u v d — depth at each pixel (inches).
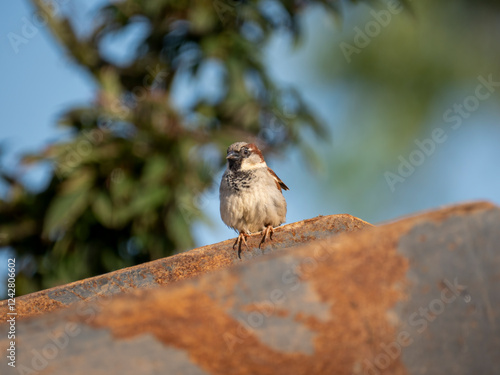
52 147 355.3
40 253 374.0
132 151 362.6
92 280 230.4
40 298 226.2
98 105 364.5
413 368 157.4
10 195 368.2
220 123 384.2
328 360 158.7
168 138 363.3
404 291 158.7
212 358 157.9
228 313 157.9
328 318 158.4
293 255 160.1
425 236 159.6
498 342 153.8
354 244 161.0
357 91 351.3
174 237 355.3
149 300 156.7
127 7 396.8
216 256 247.4
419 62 337.1
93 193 359.3
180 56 400.2
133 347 156.8
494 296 155.0
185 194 359.6
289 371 159.0
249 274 159.0
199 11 375.2
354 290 159.0
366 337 158.4
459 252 157.9
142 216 366.0
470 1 328.8
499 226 156.8
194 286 157.9
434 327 157.3
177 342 157.1
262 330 158.1
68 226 367.6
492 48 331.3
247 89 375.6
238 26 396.8
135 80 410.9
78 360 156.6
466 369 155.2
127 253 382.3
